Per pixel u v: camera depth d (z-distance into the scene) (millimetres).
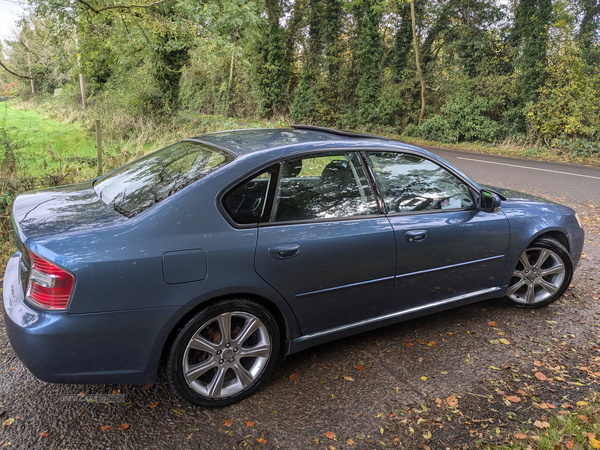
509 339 3230
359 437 2221
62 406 2420
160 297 2117
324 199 2615
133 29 13781
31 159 9523
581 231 3797
